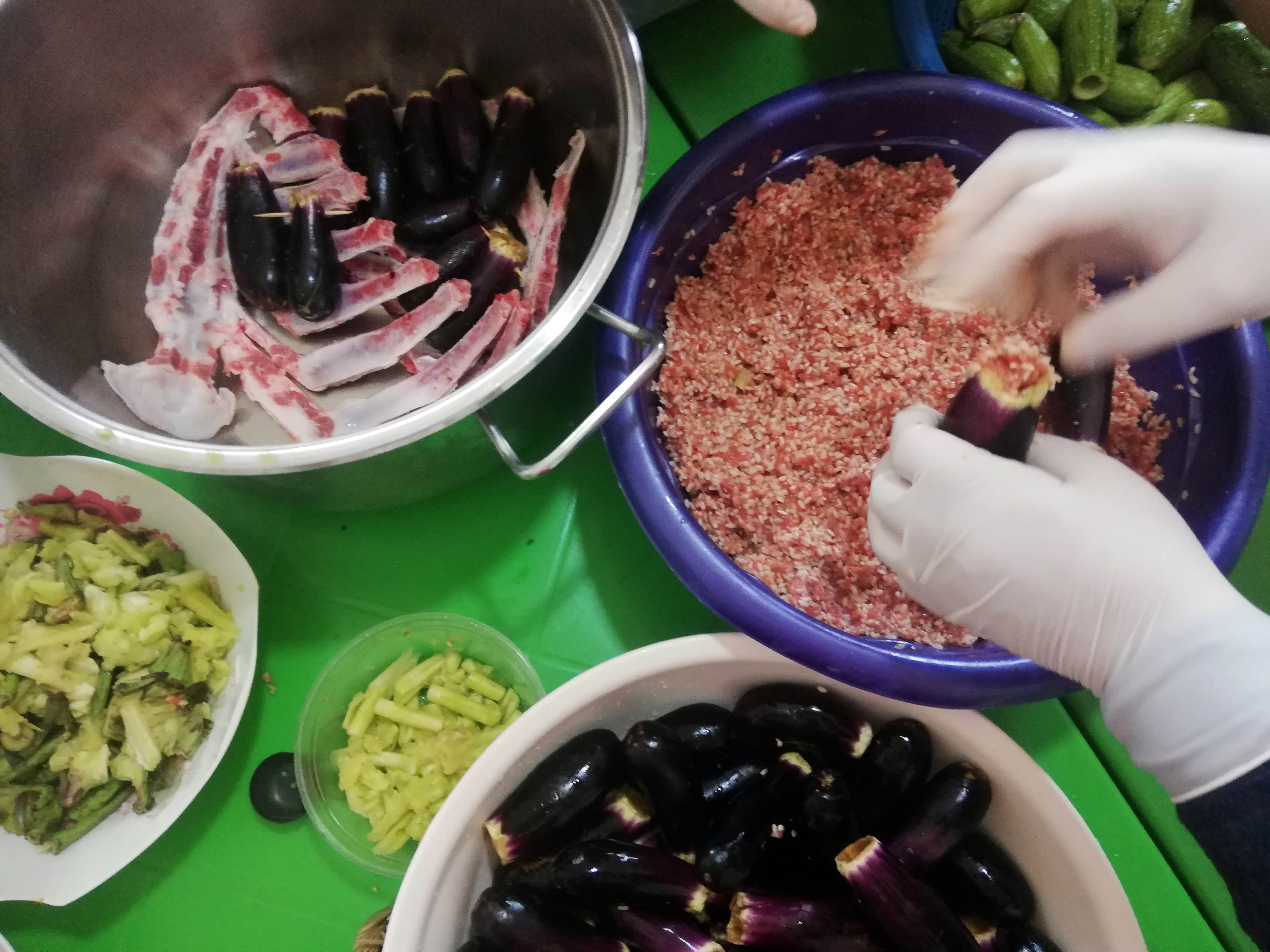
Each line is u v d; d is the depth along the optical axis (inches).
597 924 28.3
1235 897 21.3
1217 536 27.1
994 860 28.2
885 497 26.4
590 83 29.4
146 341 32.3
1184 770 22.6
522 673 32.1
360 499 31.0
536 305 31.0
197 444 23.7
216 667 31.6
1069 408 29.5
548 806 27.0
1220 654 22.5
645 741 27.3
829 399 30.5
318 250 30.2
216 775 32.6
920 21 33.0
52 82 28.3
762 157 31.6
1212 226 24.5
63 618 30.2
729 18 37.2
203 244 32.0
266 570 34.0
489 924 27.0
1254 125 34.4
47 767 30.3
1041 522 23.9
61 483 31.7
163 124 32.7
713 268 32.7
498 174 31.5
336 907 31.9
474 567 34.0
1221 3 35.4
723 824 28.4
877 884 26.1
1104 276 31.9
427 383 30.0
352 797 31.6
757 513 29.8
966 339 30.2
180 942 31.7
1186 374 30.7
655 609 33.5
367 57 33.7
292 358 31.4
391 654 33.3
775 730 28.3
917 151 33.2
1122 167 25.2
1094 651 24.2
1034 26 34.5
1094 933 26.5
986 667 25.7
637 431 27.6
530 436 33.0
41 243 28.5
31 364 26.4
